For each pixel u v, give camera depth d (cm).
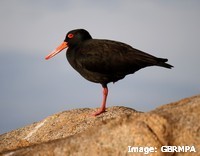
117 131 1105
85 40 2094
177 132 1088
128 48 1998
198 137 1079
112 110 1864
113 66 1980
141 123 1102
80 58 2036
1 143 1769
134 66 1975
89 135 1120
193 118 1111
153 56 1980
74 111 1906
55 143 1132
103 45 2011
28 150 1144
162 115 1118
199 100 1176
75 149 1098
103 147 1087
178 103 1209
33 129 1839
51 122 1848
